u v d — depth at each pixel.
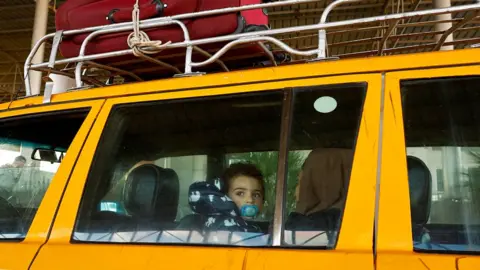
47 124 2.37
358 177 1.75
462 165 1.76
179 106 2.15
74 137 2.24
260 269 1.67
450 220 1.70
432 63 1.85
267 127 2.00
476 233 1.67
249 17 2.78
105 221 2.06
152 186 2.15
